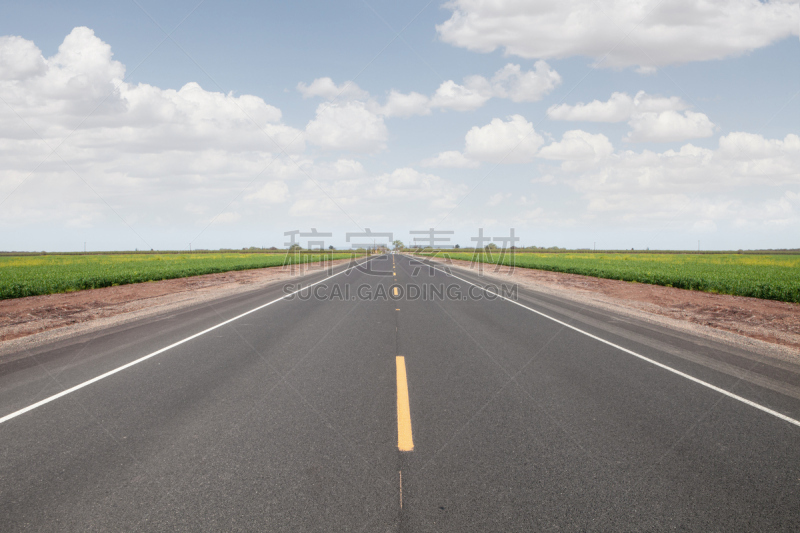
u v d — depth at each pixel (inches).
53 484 119.7
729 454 138.1
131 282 808.9
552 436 150.9
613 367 241.8
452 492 115.4
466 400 187.5
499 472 126.1
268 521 102.7
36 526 101.4
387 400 187.0
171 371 231.3
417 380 216.2
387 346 292.4
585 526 101.4
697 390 201.8
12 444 144.3
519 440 147.6
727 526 102.1
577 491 116.3
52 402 183.9
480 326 368.8
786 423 163.5
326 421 163.9
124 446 142.6
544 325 374.6
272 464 130.4
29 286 607.8
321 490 116.2
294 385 207.6
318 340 311.0
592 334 335.6
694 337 326.3
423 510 107.1
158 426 158.9
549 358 261.6
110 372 229.1
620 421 164.7
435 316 421.1
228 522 102.4
